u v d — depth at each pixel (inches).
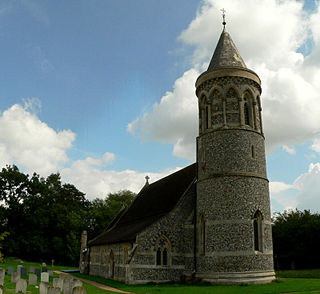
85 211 3078.2
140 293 856.9
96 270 1540.4
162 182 1637.6
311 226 2223.2
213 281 989.2
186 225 1179.9
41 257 2603.3
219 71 1147.9
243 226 998.4
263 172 1099.3
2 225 2471.7
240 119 1107.9
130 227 1429.6
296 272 1863.9
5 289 860.0
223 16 1333.7
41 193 2625.5
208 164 1107.9
